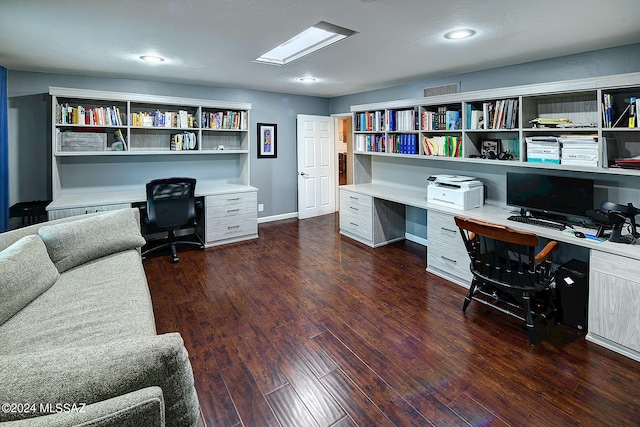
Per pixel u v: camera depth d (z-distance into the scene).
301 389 1.98
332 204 6.73
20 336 1.58
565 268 2.61
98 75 4.14
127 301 1.95
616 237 2.35
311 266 3.94
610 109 2.55
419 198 4.11
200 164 5.19
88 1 2.00
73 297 1.98
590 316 2.40
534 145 2.99
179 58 3.33
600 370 2.11
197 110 4.82
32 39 2.72
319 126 6.36
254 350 2.37
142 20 2.30
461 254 3.35
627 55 2.73
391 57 3.22
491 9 2.10
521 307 2.72
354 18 2.26
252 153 5.70
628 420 1.73
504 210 3.47
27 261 2.00
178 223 4.22
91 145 4.11
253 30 2.50
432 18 2.25
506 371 2.12
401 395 1.93
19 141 3.92
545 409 1.81
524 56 3.14
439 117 3.89
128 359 1.03
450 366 2.17
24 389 0.93
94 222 2.68
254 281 3.53
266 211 6.03
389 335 2.53
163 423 0.92
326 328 2.64
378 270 3.80
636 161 2.42
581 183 2.79
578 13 2.14
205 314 2.86
